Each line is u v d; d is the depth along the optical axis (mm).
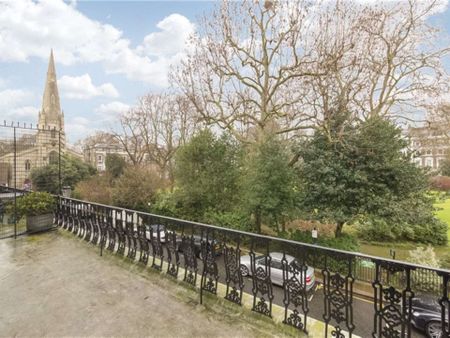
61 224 5832
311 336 2141
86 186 20219
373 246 12594
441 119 12523
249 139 14562
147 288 3053
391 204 9484
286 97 12961
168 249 3389
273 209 10633
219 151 14086
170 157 26812
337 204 10195
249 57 12266
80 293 2920
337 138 10227
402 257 10984
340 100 10664
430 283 3471
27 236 5195
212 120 13570
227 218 12477
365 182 9719
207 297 2795
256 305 2525
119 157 24281
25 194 6078
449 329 1568
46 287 3059
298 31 10891
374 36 11344
